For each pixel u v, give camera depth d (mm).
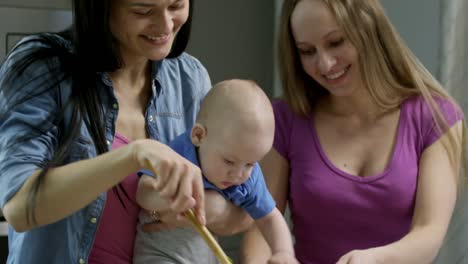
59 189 936
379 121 1540
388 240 1475
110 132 1152
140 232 1170
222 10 2506
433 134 1514
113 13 1095
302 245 1542
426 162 1498
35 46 1119
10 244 1197
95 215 1118
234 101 1149
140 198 1120
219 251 969
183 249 1150
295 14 1451
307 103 1577
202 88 1342
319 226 1504
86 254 1118
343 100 1546
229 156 1135
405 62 1541
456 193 1560
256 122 1134
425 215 1433
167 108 1260
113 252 1152
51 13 2119
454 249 1834
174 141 1215
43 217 957
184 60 1344
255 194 1217
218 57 2521
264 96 1187
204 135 1165
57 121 1091
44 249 1126
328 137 1552
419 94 1556
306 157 1538
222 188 1180
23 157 993
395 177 1469
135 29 1082
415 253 1348
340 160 1520
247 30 2543
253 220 1264
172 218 1119
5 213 977
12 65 1093
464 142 1599
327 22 1403
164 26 1085
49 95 1091
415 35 2086
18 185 963
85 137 1126
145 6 1059
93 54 1119
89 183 933
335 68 1444
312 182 1505
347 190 1478
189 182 906
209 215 1176
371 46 1468
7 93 1070
